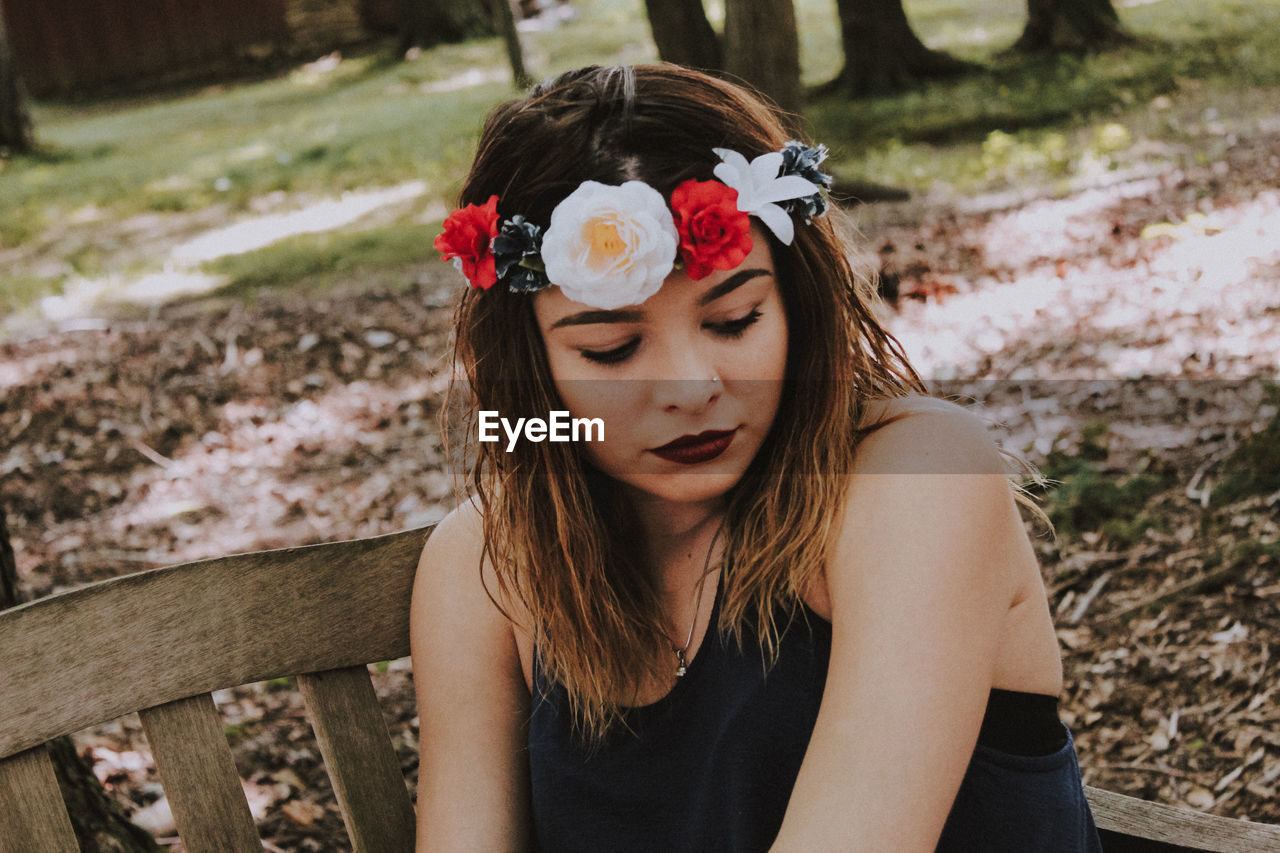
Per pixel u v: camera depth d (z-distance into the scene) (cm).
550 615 131
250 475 523
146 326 719
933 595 118
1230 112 902
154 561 461
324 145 1281
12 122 1519
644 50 1571
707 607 129
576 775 135
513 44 994
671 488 119
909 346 545
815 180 119
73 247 1024
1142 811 158
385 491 493
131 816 282
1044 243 653
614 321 111
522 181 116
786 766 125
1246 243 596
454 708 141
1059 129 940
